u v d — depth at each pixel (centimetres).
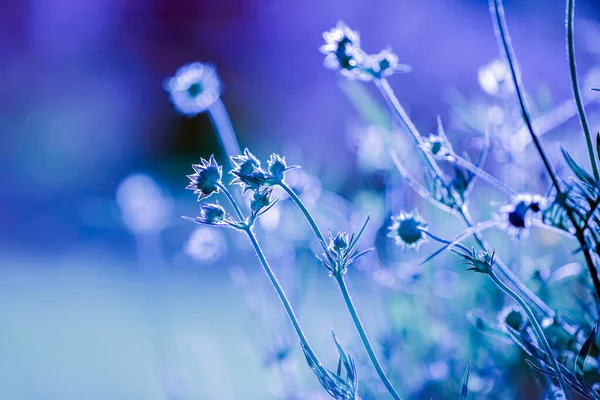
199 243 94
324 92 166
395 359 85
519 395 81
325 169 97
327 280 107
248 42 350
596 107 88
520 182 85
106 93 409
